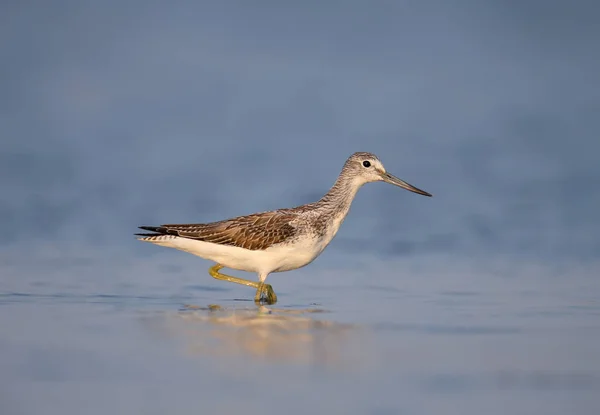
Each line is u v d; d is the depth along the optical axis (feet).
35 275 56.18
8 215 73.46
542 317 45.68
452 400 31.58
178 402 30.99
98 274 57.41
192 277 57.98
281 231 53.06
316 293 53.31
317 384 33.09
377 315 46.19
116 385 32.65
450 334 41.45
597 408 30.89
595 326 43.32
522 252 65.87
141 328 41.96
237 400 31.27
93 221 73.31
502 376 34.40
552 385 33.35
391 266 61.98
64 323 42.88
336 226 55.88
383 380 33.73
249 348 38.17
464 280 57.11
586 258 63.77
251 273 60.13
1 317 44.11
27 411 29.99
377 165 56.95
